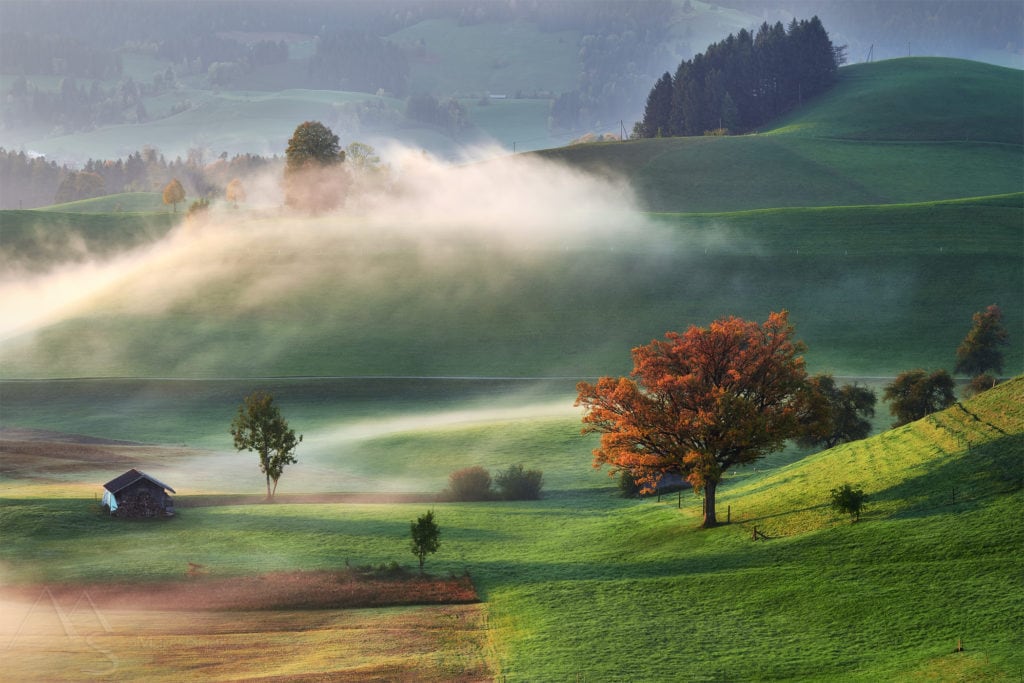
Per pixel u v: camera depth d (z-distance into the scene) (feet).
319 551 321.52
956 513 263.70
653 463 327.47
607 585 274.57
